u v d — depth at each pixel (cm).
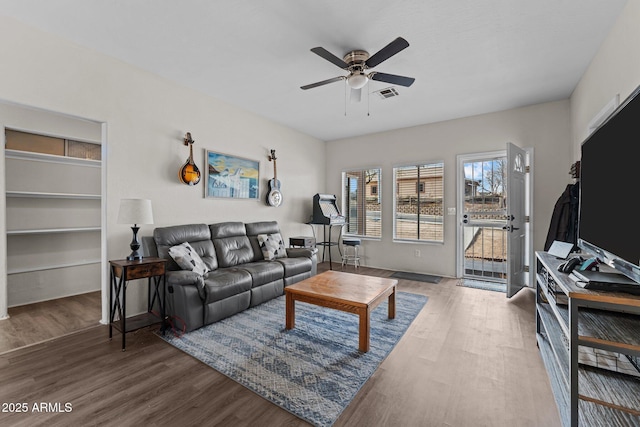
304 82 348
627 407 130
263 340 252
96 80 282
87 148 398
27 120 336
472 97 384
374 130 547
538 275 251
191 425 155
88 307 336
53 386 188
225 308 296
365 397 178
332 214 548
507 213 366
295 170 544
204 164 384
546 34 247
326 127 528
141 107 318
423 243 509
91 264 403
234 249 384
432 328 278
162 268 267
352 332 269
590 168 184
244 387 188
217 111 400
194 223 374
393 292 297
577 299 128
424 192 514
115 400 174
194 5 216
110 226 293
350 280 304
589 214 183
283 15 226
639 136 125
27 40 241
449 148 480
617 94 224
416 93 371
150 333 266
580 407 151
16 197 345
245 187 443
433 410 167
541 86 351
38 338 256
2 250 298
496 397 178
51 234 371
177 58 295
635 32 195
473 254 470
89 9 221
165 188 342
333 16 226
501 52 276
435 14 222
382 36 251
